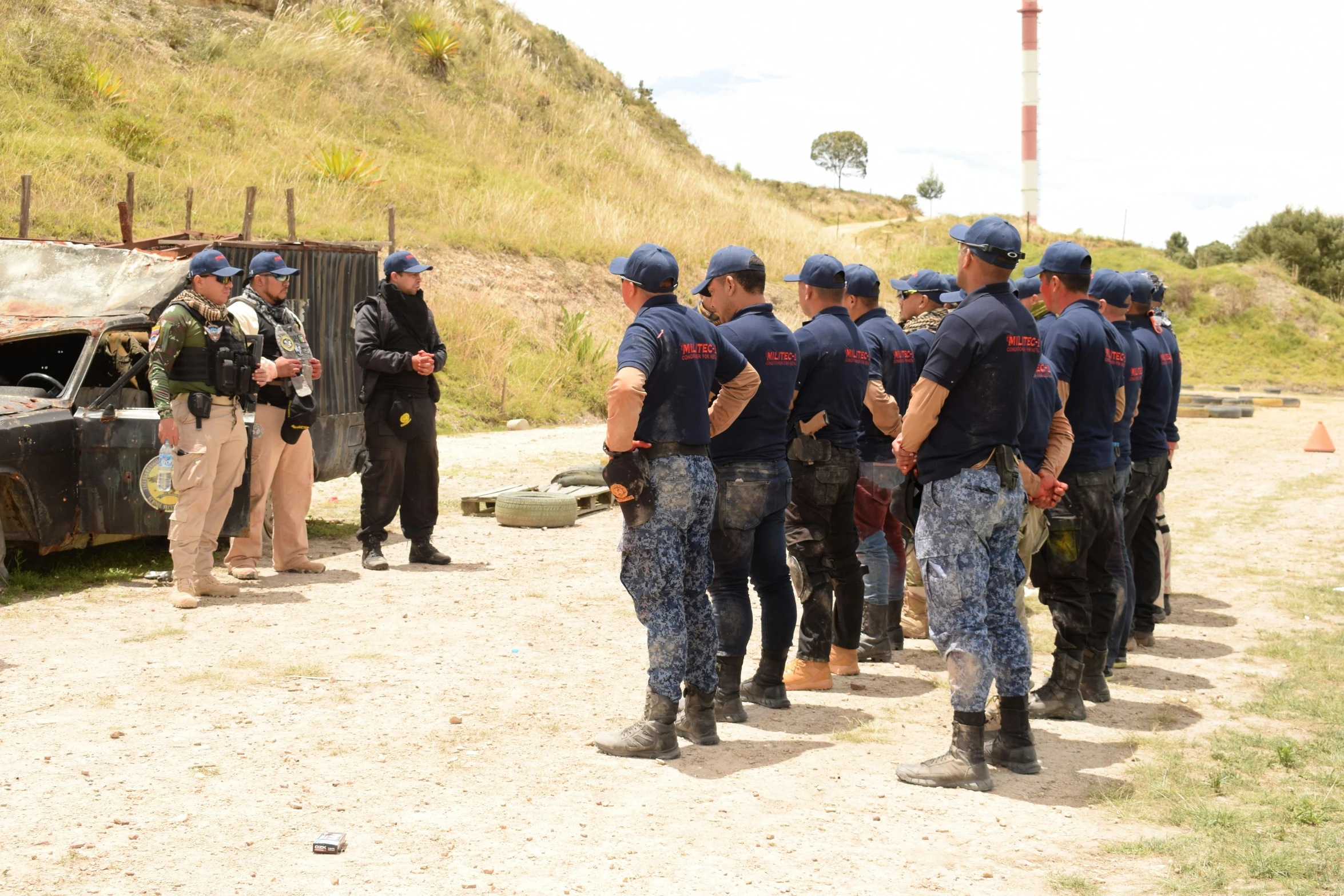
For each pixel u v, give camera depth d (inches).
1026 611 266.8
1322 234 1994.3
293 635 245.8
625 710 200.8
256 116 948.6
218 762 169.9
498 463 533.6
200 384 267.4
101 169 724.0
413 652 234.4
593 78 1531.7
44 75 823.7
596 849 142.0
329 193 849.5
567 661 231.8
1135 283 245.6
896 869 138.1
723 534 195.2
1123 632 235.0
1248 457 641.0
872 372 224.8
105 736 179.8
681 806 157.1
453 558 336.5
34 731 181.2
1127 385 222.7
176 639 239.5
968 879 135.6
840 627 228.7
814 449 214.2
